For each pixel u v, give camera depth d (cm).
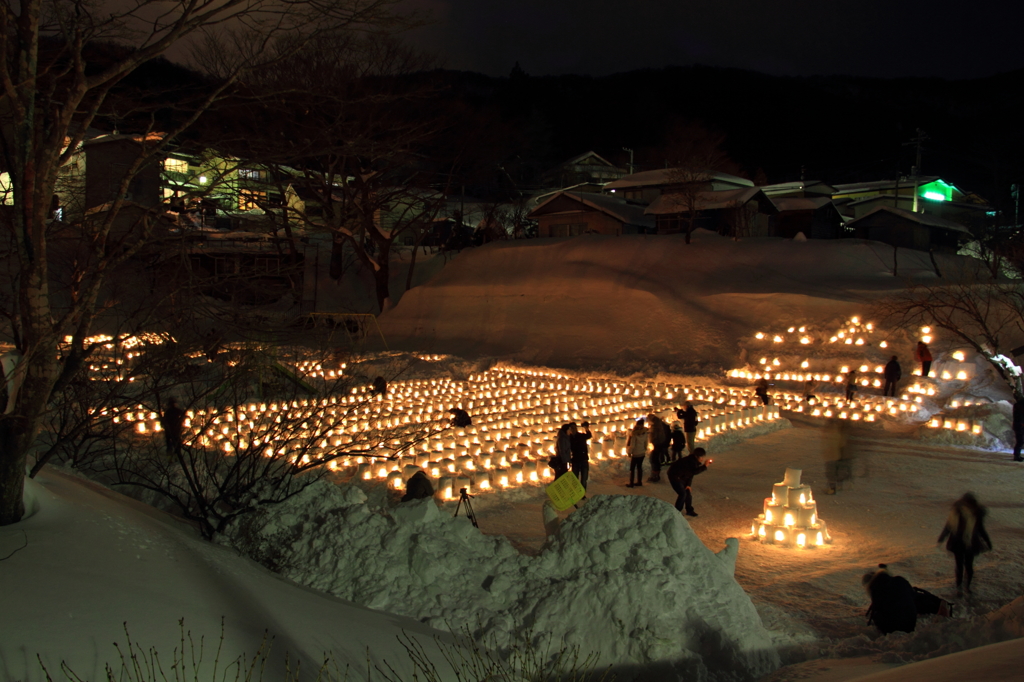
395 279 5375
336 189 4175
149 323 832
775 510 1185
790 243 4053
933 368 2575
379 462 1497
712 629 646
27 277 576
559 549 717
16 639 400
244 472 922
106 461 1155
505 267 4497
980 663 458
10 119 635
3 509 557
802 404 2461
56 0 631
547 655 609
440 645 570
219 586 554
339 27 680
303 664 472
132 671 402
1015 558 1032
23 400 578
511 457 1677
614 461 1780
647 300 3647
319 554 697
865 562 1054
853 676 573
